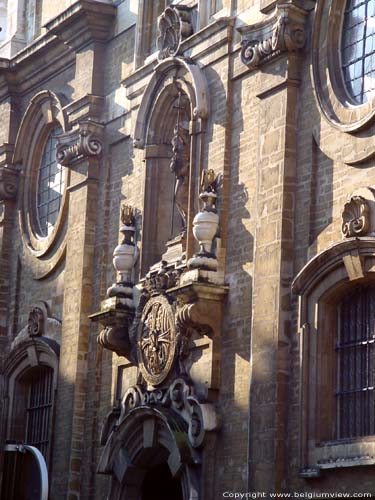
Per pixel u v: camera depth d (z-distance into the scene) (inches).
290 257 1106.1
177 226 1331.2
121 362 1336.1
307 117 1117.7
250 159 1182.9
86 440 1381.6
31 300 1579.7
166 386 1242.0
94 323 1407.5
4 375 1589.6
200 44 1270.9
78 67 1509.6
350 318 1055.0
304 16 1131.9
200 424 1167.0
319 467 1030.4
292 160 1120.8
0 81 1684.3
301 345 1070.4
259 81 1182.3
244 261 1165.1
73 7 1478.8
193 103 1262.3
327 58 1106.1
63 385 1429.6
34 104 1625.2
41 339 1507.1
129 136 1402.6
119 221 1398.9
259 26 1162.6
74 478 1380.4
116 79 1446.9
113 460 1288.1
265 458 1082.1
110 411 1321.4
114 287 1311.5
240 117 1207.6
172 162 1269.7
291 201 1114.7
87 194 1443.2
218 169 1216.2
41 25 1689.2
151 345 1259.8
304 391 1061.8
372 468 993.5
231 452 1141.7
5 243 1651.1
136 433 1264.8
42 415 1540.4
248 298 1151.6
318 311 1064.2
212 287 1172.5
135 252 1333.7
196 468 1175.0
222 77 1234.0
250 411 1105.4
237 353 1154.7
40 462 1229.1
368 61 1082.7
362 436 1027.3
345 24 1110.4
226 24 1232.8
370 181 1042.7
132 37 1432.1
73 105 1485.0
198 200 1238.3
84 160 1453.0
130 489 1279.5
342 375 1054.4
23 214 1640.0
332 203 1075.3
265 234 1126.4
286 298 1098.7
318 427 1050.7
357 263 1023.0
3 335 1624.0
